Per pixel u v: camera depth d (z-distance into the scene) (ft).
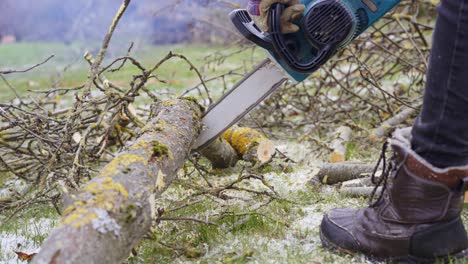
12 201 9.03
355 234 6.05
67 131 8.05
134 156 6.06
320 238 6.55
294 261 6.05
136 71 25.43
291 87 13.14
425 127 5.28
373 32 13.17
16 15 40.63
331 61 13.17
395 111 12.21
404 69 13.60
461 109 5.05
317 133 12.75
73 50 35.09
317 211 7.83
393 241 5.71
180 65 26.58
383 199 5.90
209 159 9.87
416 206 5.54
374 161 10.18
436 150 5.28
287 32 6.15
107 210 4.98
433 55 5.09
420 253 5.61
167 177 6.44
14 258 6.69
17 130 10.82
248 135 10.30
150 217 5.51
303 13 6.13
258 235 6.93
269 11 6.09
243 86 7.19
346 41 6.23
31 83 24.43
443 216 5.50
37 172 10.31
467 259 5.67
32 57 34.19
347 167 9.01
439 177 5.35
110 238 4.83
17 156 10.28
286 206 7.94
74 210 4.93
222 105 7.52
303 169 10.19
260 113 13.62
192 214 7.74
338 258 6.11
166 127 7.10
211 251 6.49
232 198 7.92
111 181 5.39
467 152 5.27
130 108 9.73
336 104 14.24
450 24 4.88
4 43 39.99
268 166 10.11
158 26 35.68
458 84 4.97
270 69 6.92
